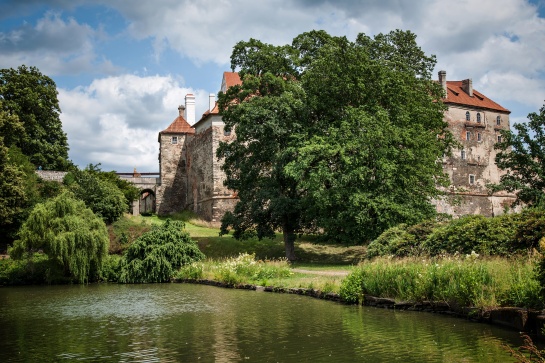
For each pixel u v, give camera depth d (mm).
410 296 16312
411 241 22609
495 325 13266
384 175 30281
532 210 18672
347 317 15383
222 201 52562
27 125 52156
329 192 31047
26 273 31562
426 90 38438
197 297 22031
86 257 31078
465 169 67062
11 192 39000
